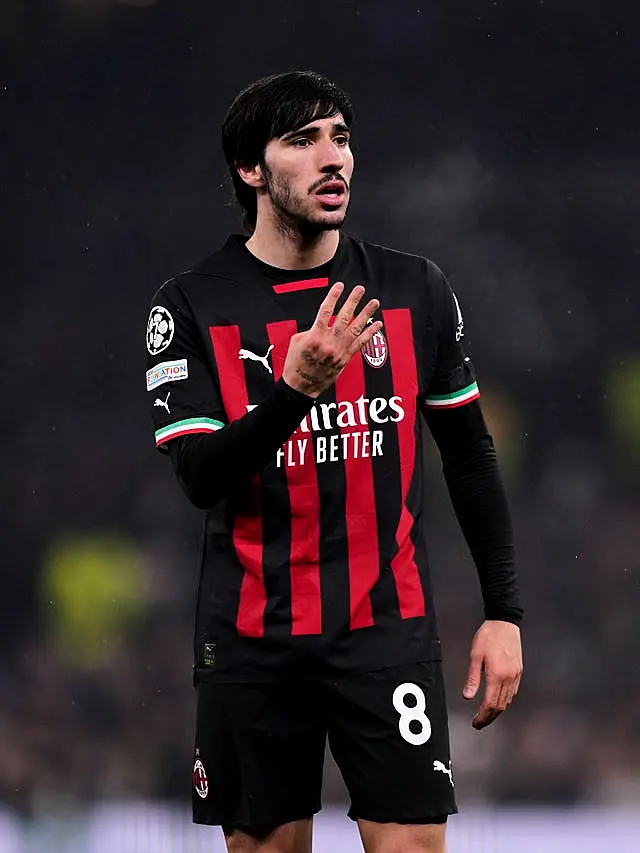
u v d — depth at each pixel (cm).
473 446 1018
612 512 2798
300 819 985
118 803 2448
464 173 2905
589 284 2883
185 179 2880
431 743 946
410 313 988
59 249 2864
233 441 890
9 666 2655
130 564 2727
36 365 2831
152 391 990
